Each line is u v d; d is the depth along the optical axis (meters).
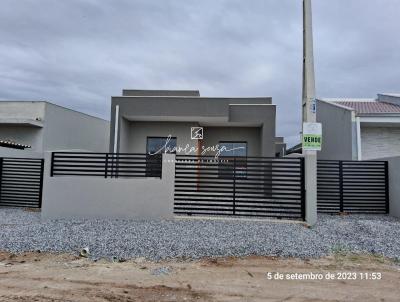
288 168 9.66
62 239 6.72
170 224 8.23
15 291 4.39
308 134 8.82
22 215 9.89
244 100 15.61
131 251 6.09
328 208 10.59
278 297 4.28
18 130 17.45
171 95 16.50
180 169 9.52
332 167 10.77
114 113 13.99
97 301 4.09
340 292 4.47
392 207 10.20
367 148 13.32
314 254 6.09
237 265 5.57
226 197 9.46
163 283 4.74
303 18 9.29
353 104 15.94
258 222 8.69
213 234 7.19
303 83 9.23
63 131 19.47
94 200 9.12
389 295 4.38
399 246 6.57
